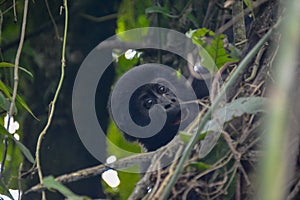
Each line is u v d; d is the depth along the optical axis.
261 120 6.07
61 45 10.06
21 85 9.91
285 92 3.27
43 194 5.92
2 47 9.45
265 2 6.74
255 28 6.68
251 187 6.12
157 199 5.50
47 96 10.09
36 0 9.70
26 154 5.53
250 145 6.09
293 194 5.42
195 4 9.12
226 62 6.97
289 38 3.26
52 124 10.16
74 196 4.80
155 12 9.32
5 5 9.23
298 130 4.92
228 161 6.14
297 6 3.27
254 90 6.23
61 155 10.17
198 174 6.35
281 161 3.89
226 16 8.24
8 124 5.66
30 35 9.70
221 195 6.32
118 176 9.08
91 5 10.39
